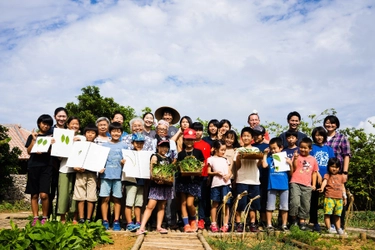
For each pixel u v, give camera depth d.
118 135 7.16
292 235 6.97
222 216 7.64
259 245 6.17
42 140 6.81
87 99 24.31
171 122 8.57
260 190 7.74
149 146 7.36
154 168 6.65
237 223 7.40
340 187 7.55
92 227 6.28
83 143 6.88
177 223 7.75
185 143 7.23
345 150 7.80
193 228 7.26
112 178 6.89
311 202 7.84
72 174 7.12
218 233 6.99
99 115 24.62
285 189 7.41
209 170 7.38
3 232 5.33
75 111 24.48
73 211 7.11
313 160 7.54
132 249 5.58
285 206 7.39
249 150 7.17
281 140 7.62
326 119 8.02
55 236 5.38
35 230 5.43
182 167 6.77
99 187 7.20
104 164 6.80
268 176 7.59
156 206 7.53
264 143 7.98
